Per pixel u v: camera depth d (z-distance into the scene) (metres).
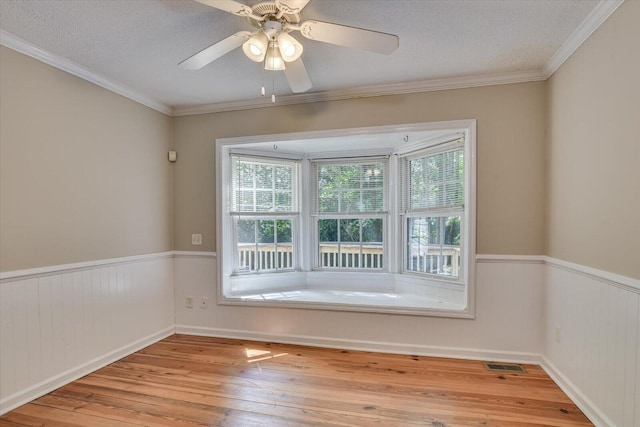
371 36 1.61
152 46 2.21
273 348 3.02
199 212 3.37
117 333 2.80
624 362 1.64
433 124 2.79
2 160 2.04
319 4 1.76
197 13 1.84
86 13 1.83
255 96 3.10
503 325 2.68
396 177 3.64
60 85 2.38
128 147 2.94
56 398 2.18
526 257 2.62
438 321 2.81
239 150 3.57
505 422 1.90
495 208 2.68
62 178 2.38
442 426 1.87
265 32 1.63
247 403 2.11
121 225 2.86
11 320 2.06
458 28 2.00
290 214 3.86
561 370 2.29
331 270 3.88
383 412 2.00
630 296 1.60
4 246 2.04
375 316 2.95
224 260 3.36
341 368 2.60
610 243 1.75
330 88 2.94
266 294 3.55
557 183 2.37
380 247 3.74
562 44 2.18
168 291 3.37
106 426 1.89
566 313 2.23
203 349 3.00
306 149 3.78
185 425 1.89
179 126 3.42
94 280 2.61
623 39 1.65
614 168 1.72
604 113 1.81
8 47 2.06
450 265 3.17
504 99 2.65
